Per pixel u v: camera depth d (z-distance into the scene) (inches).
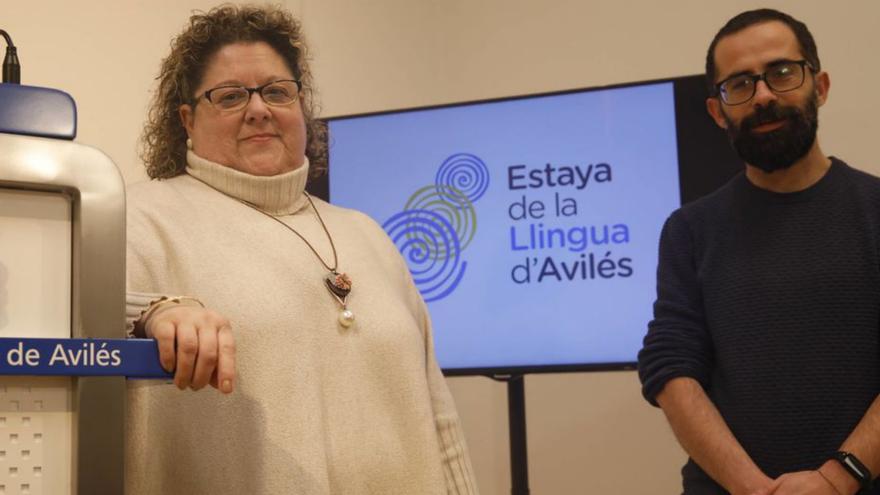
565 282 119.0
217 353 39.5
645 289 117.2
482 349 120.3
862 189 81.0
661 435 140.1
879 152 129.9
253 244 60.4
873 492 74.7
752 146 82.0
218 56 65.4
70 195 36.5
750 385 79.0
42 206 36.2
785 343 78.4
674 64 144.3
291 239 62.2
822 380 76.8
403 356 61.0
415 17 158.9
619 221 118.6
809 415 76.6
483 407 150.8
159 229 58.9
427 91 158.9
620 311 117.5
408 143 125.1
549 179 121.0
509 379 119.6
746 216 83.9
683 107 118.8
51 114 36.4
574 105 121.3
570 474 145.5
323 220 66.3
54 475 34.4
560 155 121.1
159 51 121.0
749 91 82.5
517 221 121.3
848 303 77.7
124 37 117.4
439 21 161.8
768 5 138.3
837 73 132.8
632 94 120.0
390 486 58.4
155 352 36.7
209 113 64.7
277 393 55.9
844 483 71.8
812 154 82.7
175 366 38.0
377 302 62.3
